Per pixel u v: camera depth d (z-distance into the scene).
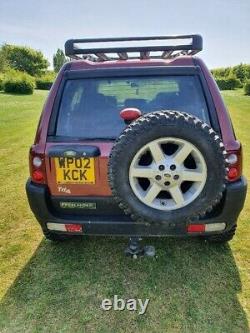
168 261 3.05
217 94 2.52
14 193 4.94
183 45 2.79
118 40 2.86
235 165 2.45
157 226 2.48
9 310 2.53
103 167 2.44
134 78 2.59
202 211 2.24
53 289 2.74
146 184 2.35
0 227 3.88
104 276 2.87
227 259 3.07
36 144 2.54
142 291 2.68
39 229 3.80
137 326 2.35
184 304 2.53
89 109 2.60
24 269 3.02
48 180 2.53
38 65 70.38
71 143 2.48
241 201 2.50
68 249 3.31
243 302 2.54
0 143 8.42
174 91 2.58
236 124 10.71
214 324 2.34
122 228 2.52
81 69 2.64
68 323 2.39
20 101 20.41
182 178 2.17
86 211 2.58
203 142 2.09
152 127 2.07
